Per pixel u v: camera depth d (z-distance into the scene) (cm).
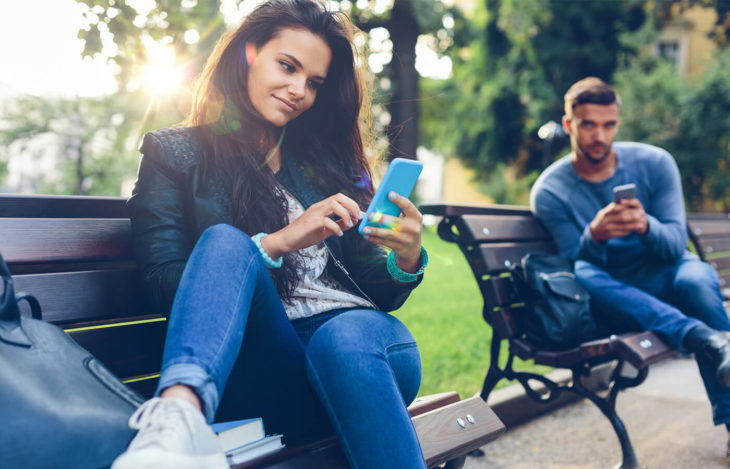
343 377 134
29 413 99
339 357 135
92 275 165
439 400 172
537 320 269
